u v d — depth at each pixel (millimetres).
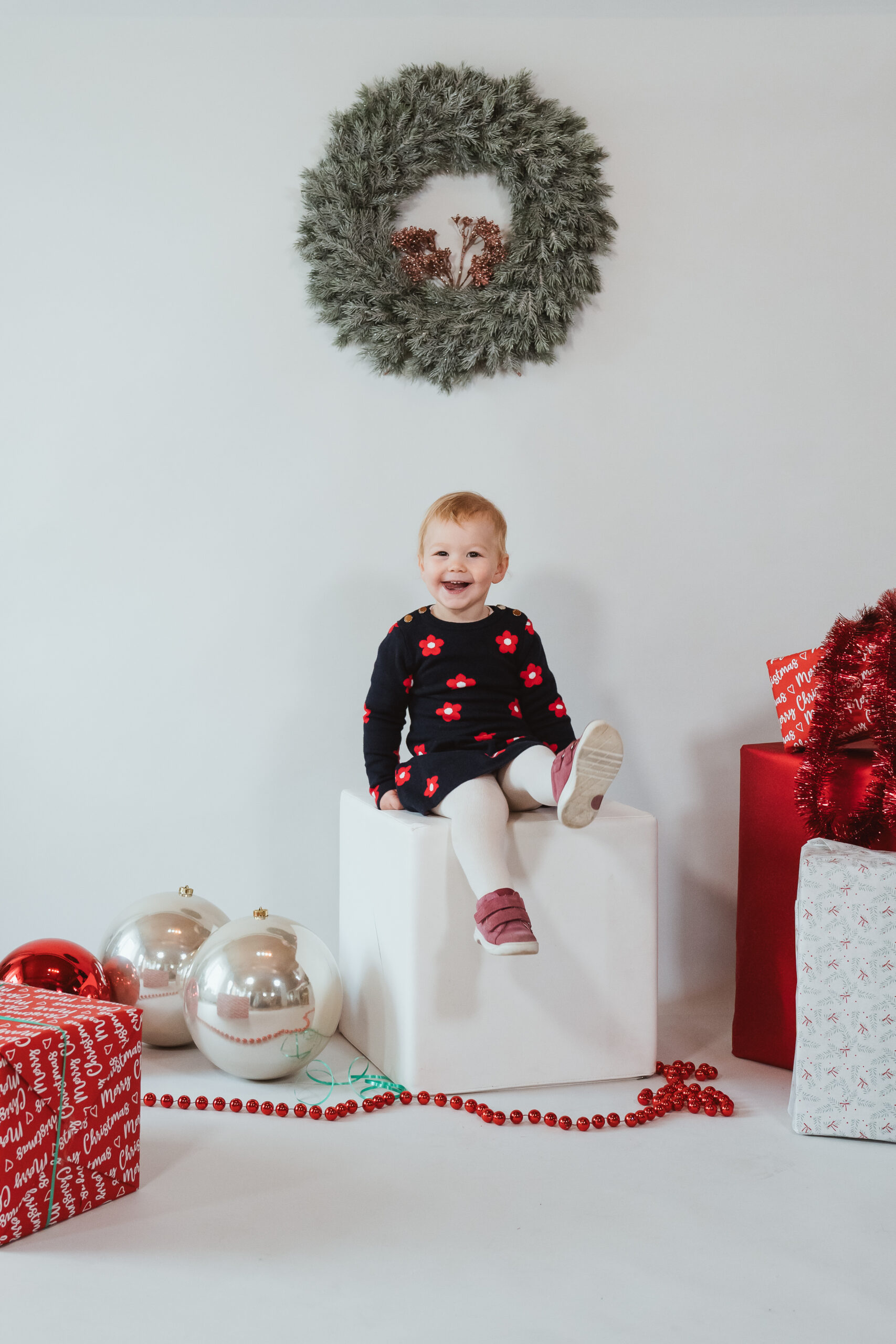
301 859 2188
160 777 2154
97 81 2078
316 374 2141
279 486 2148
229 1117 1584
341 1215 1291
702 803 2248
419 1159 1449
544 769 1646
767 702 2256
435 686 1858
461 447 2172
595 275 2146
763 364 2232
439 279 2141
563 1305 1115
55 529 2107
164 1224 1267
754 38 2186
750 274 2217
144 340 2111
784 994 1810
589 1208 1321
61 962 1706
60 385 2096
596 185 2129
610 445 2201
